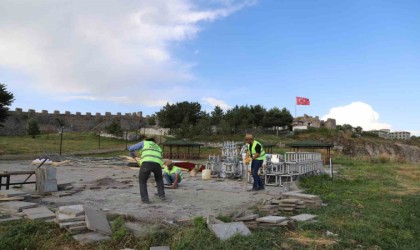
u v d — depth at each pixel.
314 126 113.25
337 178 18.12
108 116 96.62
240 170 17.59
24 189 11.43
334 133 99.56
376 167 30.58
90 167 25.02
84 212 6.83
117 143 63.16
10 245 5.89
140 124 96.69
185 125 68.50
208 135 68.12
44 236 6.20
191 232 6.27
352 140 98.00
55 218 6.93
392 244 6.81
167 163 13.32
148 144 9.93
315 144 32.72
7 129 76.19
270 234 6.63
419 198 12.28
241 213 8.14
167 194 11.20
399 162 42.53
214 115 80.19
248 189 12.93
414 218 9.10
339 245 6.32
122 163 29.30
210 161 18.95
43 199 9.73
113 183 13.49
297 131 99.19
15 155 36.97
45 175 10.95
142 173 9.57
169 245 6.04
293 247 6.08
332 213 8.85
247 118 81.94
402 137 142.88
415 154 103.12
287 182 13.98
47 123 86.31
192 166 22.73
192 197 10.67
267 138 78.69
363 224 7.89
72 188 11.90
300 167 16.52
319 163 20.08
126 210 8.36
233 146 19.61
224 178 17.52
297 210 9.05
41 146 48.28
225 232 6.40
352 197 11.91
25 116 80.69
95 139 66.88
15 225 6.62
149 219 7.38
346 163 36.09
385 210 9.84
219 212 8.35
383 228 7.85
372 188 15.02
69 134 73.25
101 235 6.32
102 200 9.81
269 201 9.85
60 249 5.88
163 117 81.25
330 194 12.05
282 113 93.12
